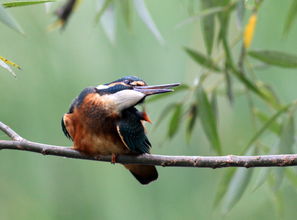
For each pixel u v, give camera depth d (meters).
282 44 10.91
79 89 9.98
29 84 9.91
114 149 8.29
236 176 9.82
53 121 9.83
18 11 10.30
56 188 9.77
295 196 11.54
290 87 10.77
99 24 10.51
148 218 9.77
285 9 10.85
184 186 10.08
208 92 10.66
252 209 11.09
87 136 8.23
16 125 9.73
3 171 9.69
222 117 11.04
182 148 10.77
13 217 9.50
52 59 10.09
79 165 9.92
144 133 8.73
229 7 9.93
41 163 9.81
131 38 10.47
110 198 9.79
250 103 10.48
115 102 8.32
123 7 10.53
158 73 10.20
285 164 7.28
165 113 10.27
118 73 10.14
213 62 10.17
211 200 10.09
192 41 10.88
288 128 9.84
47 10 9.09
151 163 7.84
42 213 9.56
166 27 10.83
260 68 10.73
